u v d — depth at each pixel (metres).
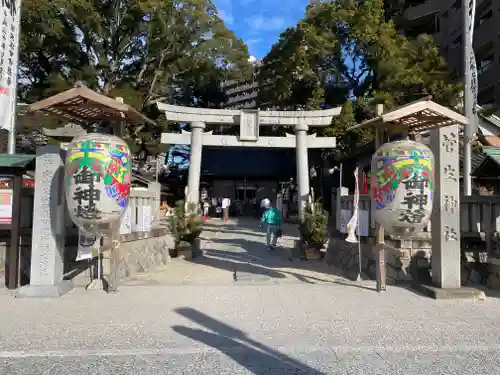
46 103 6.47
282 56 20.75
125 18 22.03
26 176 10.19
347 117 18.17
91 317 5.40
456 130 6.96
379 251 7.07
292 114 13.15
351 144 18.44
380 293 6.89
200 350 4.27
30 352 4.18
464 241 7.90
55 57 22.66
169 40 22.45
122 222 8.28
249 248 13.18
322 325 5.12
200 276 8.50
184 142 13.36
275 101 22.36
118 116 7.41
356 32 19.30
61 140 9.87
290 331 4.89
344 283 7.71
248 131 13.05
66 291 6.82
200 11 22.47
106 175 6.10
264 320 5.32
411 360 4.04
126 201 6.55
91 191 6.05
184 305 6.05
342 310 5.83
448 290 6.57
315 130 19.11
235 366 3.88
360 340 4.59
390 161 6.35
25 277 7.39
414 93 18.16
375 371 3.79
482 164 8.42
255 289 7.14
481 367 3.88
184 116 13.04
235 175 30.70
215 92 32.41
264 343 4.48
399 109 6.50
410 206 6.18
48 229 6.60
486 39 27.23
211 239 15.55
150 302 6.21
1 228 6.92
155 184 11.34
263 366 3.89
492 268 7.45
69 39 20.72
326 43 19.59
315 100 19.52
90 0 20.45
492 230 7.54
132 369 3.80
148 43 22.72
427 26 34.19
